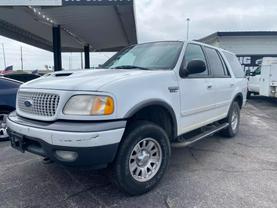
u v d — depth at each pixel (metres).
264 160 4.71
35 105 3.22
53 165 4.35
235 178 3.91
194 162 4.57
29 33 18.73
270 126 7.82
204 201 3.25
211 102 4.86
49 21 14.13
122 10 11.52
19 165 4.37
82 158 2.80
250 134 6.69
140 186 3.34
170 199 3.29
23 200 3.25
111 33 18.16
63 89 3.00
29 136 3.09
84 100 2.90
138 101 3.18
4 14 12.70
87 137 2.76
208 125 5.30
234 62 6.45
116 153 3.08
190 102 4.16
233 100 5.94
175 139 4.08
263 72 13.23
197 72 4.05
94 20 13.96
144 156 3.41
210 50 5.23
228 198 3.32
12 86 5.90
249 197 3.34
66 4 9.80
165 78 3.68
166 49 4.33
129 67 4.11
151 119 3.75
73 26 15.68
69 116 2.90
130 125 3.29
